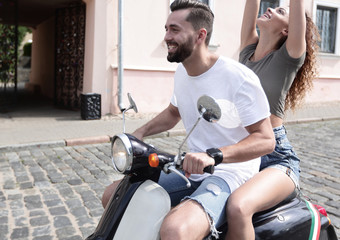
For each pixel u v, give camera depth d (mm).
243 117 1771
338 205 3756
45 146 5996
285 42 2131
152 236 1580
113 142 1706
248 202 1702
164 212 1614
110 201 1733
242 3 10211
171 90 9508
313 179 4570
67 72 10359
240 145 1689
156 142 6543
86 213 3502
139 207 1629
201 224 1559
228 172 1875
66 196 3904
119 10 8539
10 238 3006
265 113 1771
